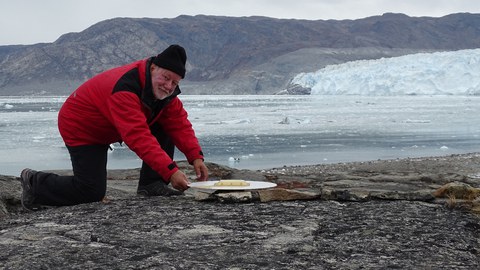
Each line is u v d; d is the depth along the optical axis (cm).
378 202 304
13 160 1622
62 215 269
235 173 529
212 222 248
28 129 2889
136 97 297
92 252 198
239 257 191
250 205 291
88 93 309
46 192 323
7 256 195
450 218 260
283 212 270
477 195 314
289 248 203
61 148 1952
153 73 297
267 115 4256
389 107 5494
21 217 272
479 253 208
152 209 279
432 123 3127
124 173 590
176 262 185
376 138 2205
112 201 312
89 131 313
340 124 3088
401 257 194
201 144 2016
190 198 320
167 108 327
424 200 314
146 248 204
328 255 194
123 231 232
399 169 1001
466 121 3291
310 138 2231
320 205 290
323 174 532
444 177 491
